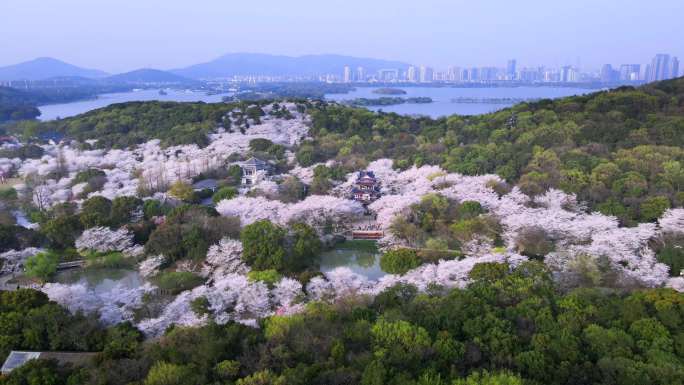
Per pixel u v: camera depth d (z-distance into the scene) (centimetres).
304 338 4819
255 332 5091
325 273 7462
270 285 6781
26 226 10050
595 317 5288
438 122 17738
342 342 4788
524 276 6456
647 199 9294
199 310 6097
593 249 7519
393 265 7744
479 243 8469
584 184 10388
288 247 8038
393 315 5269
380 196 11531
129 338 5119
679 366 4284
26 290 5853
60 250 8775
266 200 10575
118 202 9956
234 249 7956
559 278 6825
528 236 8300
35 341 5147
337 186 12131
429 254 8288
